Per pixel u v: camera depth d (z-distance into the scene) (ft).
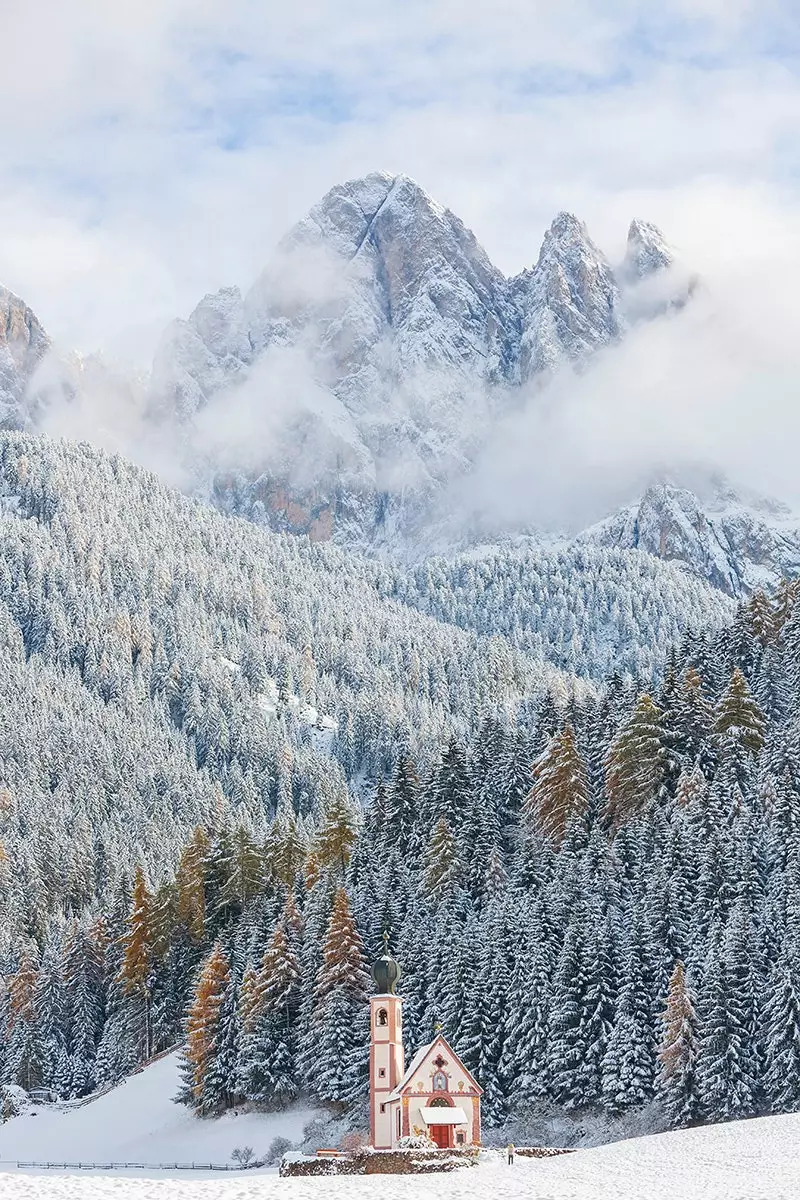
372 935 453.99
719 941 387.75
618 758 497.87
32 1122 497.87
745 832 426.51
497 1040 407.64
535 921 419.13
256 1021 447.83
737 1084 362.12
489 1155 308.19
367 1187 216.54
